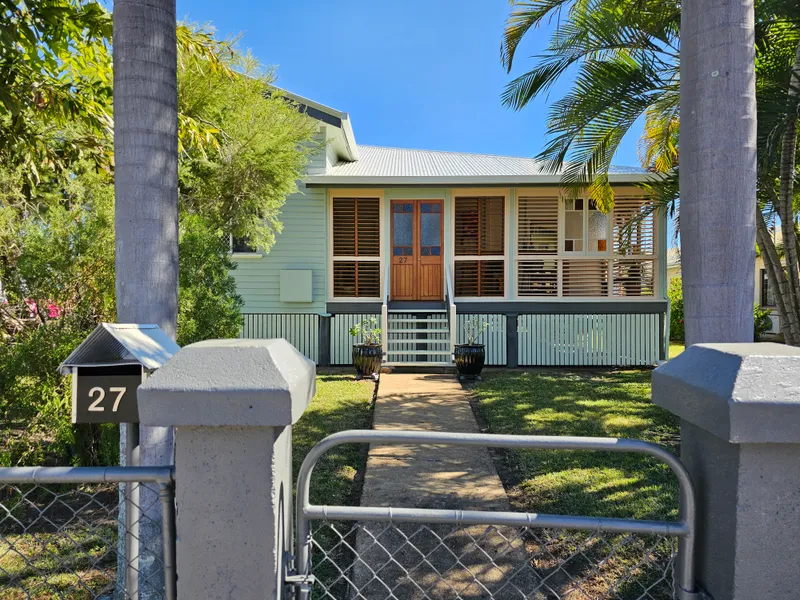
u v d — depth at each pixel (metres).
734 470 1.18
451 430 5.89
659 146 8.82
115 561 3.12
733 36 2.09
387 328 10.61
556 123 6.95
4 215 4.93
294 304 10.92
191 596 1.26
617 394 7.82
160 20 2.39
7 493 4.06
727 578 1.21
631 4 6.18
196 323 5.55
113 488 3.74
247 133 8.34
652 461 4.64
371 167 12.17
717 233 2.12
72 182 5.19
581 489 3.99
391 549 3.10
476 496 3.91
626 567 2.89
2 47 4.24
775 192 6.58
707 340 2.14
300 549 1.42
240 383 1.20
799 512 1.16
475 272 11.34
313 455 1.40
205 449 1.24
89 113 4.93
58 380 4.25
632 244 11.04
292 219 10.88
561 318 10.99
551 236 11.12
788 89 5.50
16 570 3.01
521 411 6.71
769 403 1.11
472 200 11.35
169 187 2.43
